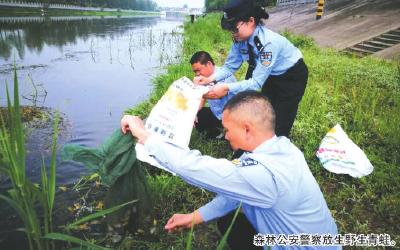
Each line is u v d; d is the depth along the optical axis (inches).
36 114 185.0
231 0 109.0
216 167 58.8
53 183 73.0
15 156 64.8
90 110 200.1
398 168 133.6
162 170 124.5
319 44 519.8
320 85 243.6
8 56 392.2
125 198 89.4
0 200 109.9
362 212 112.1
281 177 57.4
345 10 724.7
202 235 97.7
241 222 78.4
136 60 379.9
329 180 130.0
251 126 60.0
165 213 105.9
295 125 169.5
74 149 82.7
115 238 93.7
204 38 509.7
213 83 137.3
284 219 59.7
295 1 1227.9
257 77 111.7
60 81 270.2
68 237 65.4
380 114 183.5
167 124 91.6
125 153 82.9
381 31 464.4
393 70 279.4
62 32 737.0
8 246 91.2
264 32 110.1
